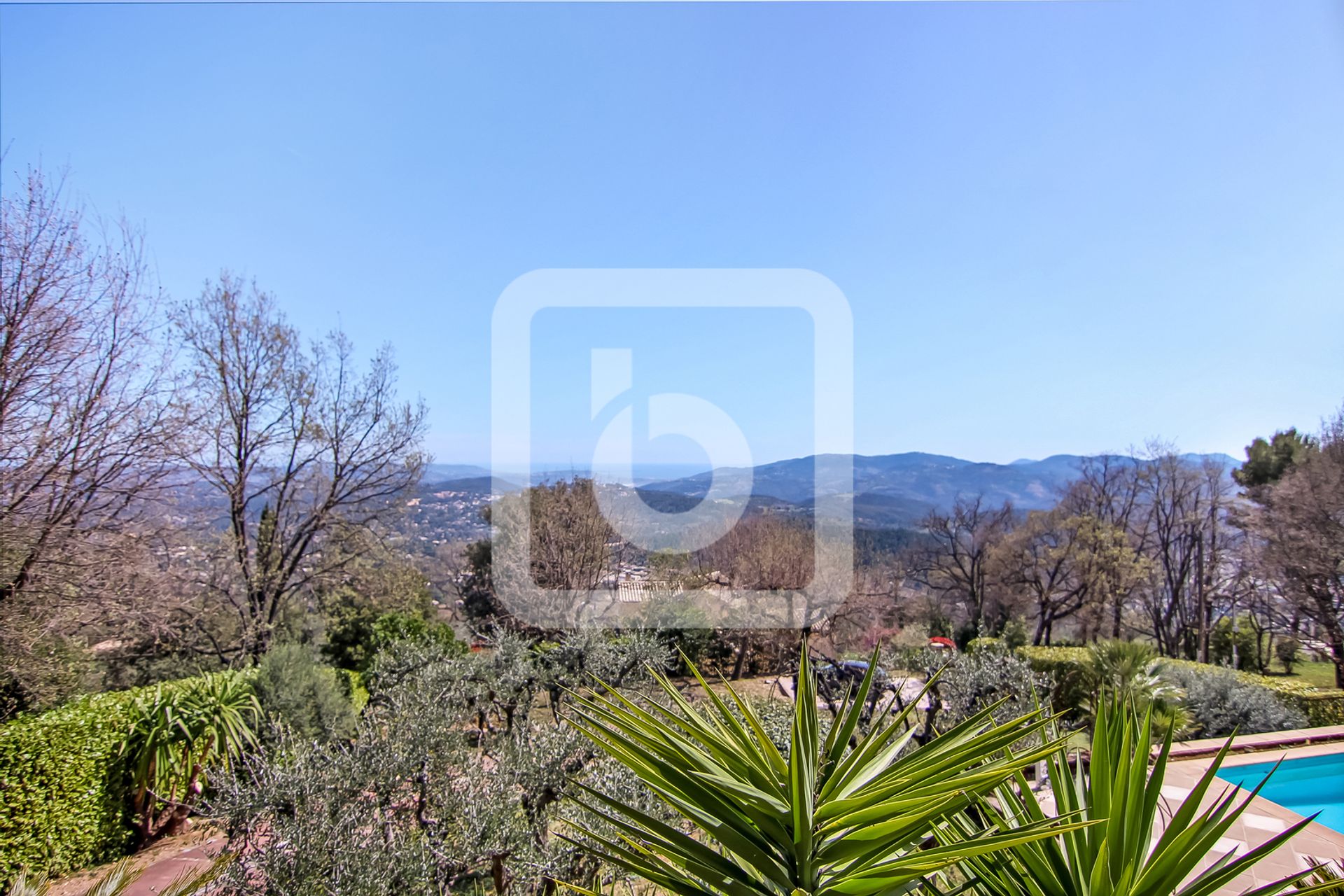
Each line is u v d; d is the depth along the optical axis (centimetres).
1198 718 925
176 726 677
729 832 159
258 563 1346
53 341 845
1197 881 149
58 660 802
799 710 158
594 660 668
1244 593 1983
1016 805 184
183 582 1091
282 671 818
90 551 852
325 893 330
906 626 1708
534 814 412
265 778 399
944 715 592
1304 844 529
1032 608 2305
